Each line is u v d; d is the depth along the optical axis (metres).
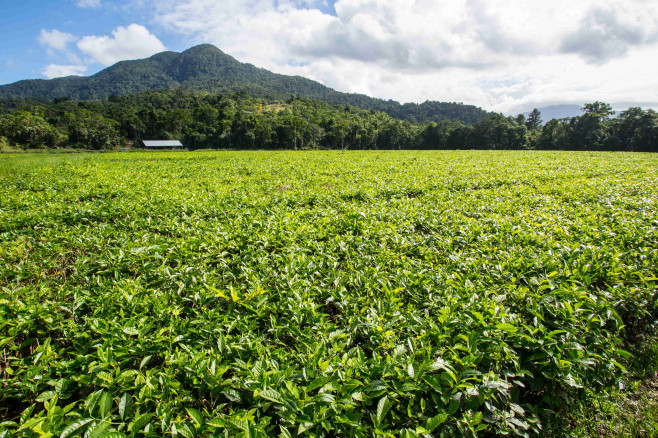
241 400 3.30
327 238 8.26
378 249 7.11
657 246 7.40
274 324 4.40
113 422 3.02
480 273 6.04
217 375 3.40
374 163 30.36
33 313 4.49
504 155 45.28
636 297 5.36
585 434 3.64
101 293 5.13
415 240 8.00
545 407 3.96
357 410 3.32
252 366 3.60
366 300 5.11
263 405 3.13
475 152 56.75
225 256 7.12
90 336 4.16
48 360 3.67
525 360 4.00
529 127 109.38
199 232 8.05
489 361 3.81
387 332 4.10
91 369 3.47
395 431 3.07
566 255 6.58
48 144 79.94
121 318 4.46
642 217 9.63
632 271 5.94
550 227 8.59
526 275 5.92
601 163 28.44
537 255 6.53
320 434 2.94
